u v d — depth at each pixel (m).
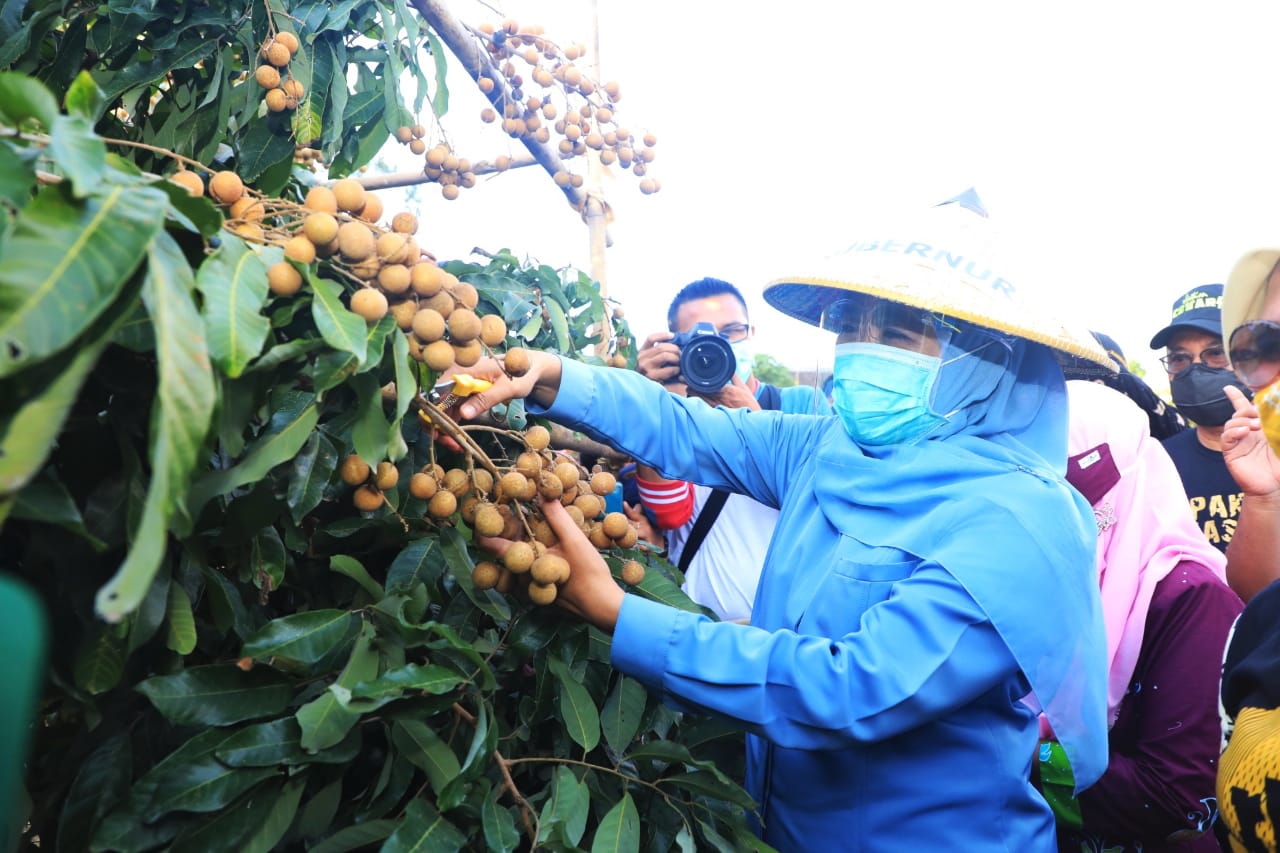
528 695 1.30
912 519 1.26
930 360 1.30
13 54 1.26
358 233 0.94
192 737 1.00
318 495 1.03
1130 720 1.73
